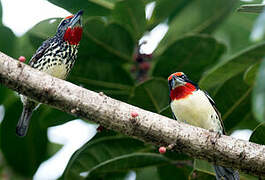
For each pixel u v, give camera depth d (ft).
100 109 26.45
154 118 26.81
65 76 35.50
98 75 35.70
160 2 36.52
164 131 26.73
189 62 34.99
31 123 38.45
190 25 36.76
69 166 33.76
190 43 33.86
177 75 33.55
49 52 34.63
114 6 34.12
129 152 34.22
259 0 43.09
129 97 34.96
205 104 32.63
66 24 35.45
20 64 26.20
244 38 45.21
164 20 37.70
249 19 45.11
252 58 31.65
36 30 35.04
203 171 31.48
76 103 26.40
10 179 38.73
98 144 33.71
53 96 26.37
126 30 34.50
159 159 33.32
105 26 34.37
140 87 32.83
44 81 26.32
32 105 33.78
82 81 35.96
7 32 36.68
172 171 35.42
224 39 45.50
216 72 32.60
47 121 37.83
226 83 32.99
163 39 36.60
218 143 26.71
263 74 19.10
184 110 32.71
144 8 34.24
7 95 39.93
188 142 26.84
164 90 33.47
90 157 33.86
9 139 38.63
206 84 33.55
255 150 26.53
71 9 35.37
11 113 38.88
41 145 38.93
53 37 35.29
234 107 33.76
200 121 32.86
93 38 34.94
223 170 31.17
